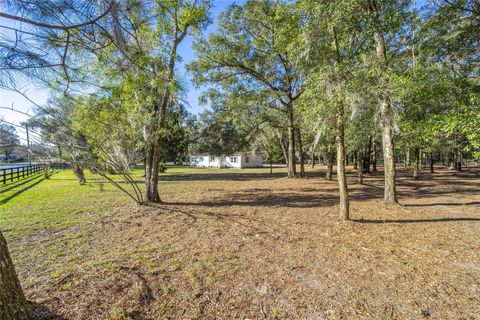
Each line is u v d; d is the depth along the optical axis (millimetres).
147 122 6609
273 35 12797
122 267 3066
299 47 5246
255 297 2455
